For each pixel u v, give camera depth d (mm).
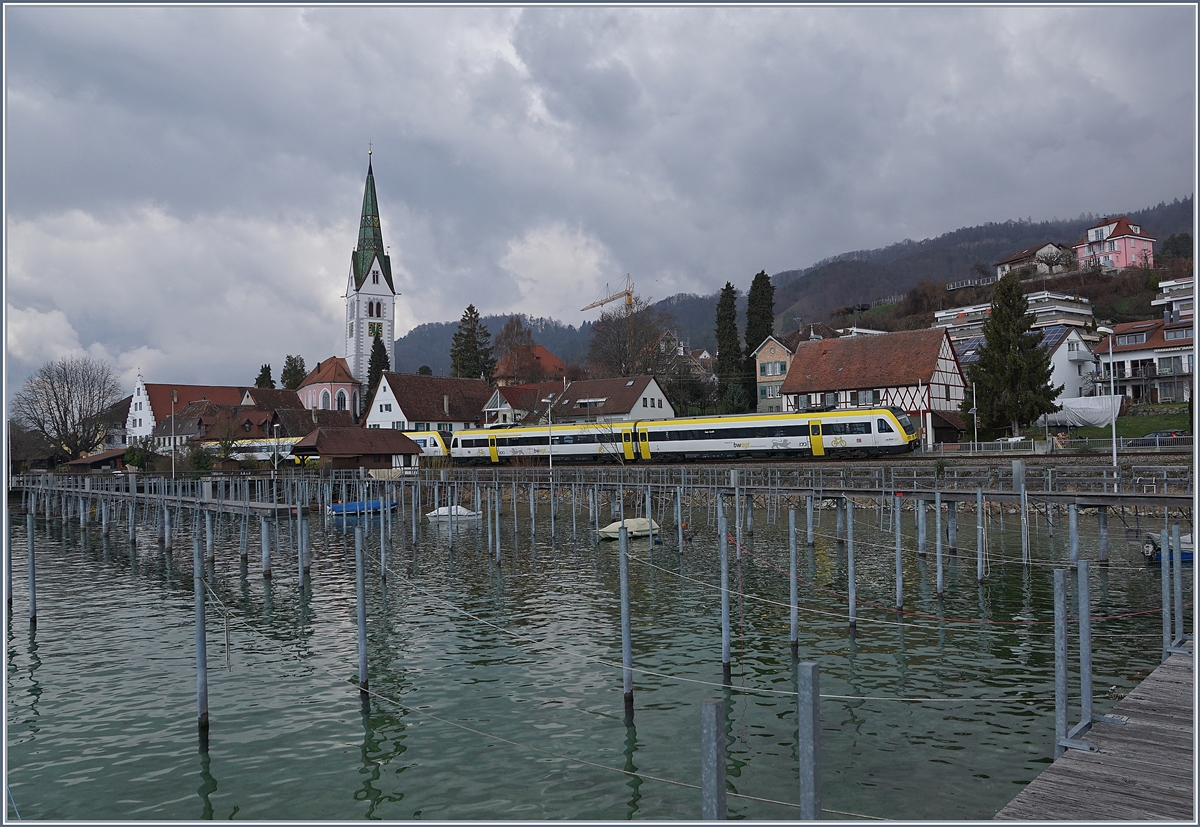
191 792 15969
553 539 49375
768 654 23766
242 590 35938
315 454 70125
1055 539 42375
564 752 17297
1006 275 67500
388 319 152250
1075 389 83562
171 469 79688
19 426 100625
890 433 58719
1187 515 43969
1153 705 13438
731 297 97938
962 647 23969
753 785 15523
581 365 153625
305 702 20812
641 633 26469
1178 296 83062
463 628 27891
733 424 64875
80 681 22922
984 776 15508
